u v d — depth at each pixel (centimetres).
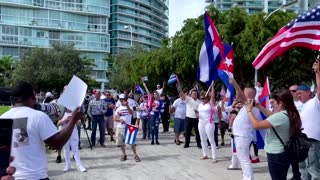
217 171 973
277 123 529
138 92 2214
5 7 9075
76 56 5678
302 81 2667
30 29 9400
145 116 1648
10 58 7494
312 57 2242
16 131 370
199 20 2544
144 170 998
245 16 2289
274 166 539
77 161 1002
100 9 10406
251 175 782
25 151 372
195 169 1001
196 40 2358
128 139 1117
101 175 945
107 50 10531
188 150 1334
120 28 12250
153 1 13912
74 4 10031
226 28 2247
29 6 9288
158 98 1545
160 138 1698
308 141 532
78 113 393
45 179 384
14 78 5391
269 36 2070
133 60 3538
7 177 321
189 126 1387
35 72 5259
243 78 2395
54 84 5341
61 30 9856
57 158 1119
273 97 552
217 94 1895
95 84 6881
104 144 1457
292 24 844
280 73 2531
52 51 5584
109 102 1591
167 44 3061
